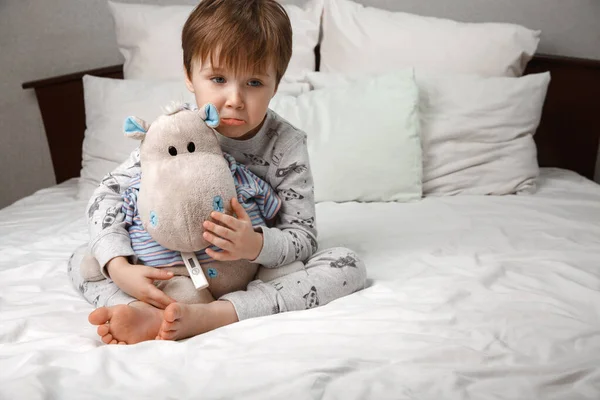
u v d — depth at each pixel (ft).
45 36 8.00
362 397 2.65
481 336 3.26
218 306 3.46
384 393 2.68
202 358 3.00
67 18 7.95
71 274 4.08
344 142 5.92
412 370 2.85
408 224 5.30
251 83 3.70
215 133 3.71
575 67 7.34
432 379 2.78
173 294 3.54
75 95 7.80
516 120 6.47
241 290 3.81
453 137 6.36
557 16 7.75
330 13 7.22
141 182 3.49
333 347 3.08
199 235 3.40
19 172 8.48
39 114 8.23
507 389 2.74
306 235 4.02
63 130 7.94
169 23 7.07
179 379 2.82
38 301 3.90
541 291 3.88
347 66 7.02
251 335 3.25
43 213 6.00
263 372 2.83
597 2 7.67
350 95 6.15
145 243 3.67
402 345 3.11
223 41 3.53
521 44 6.97
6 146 8.38
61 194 6.78
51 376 2.80
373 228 5.21
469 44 6.88
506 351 3.11
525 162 6.40
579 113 7.45
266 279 3.84
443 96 6.45
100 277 3.84
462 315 3.50
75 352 3.10
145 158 3.47
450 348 3.04
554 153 7.63
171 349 3.10
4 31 7.98
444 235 4.99
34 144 8.36
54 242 5.04
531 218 5.44
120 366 2.94
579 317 3.54
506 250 4.66
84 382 2.78
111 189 4.00
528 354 3.11
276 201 4.03
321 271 3.82
